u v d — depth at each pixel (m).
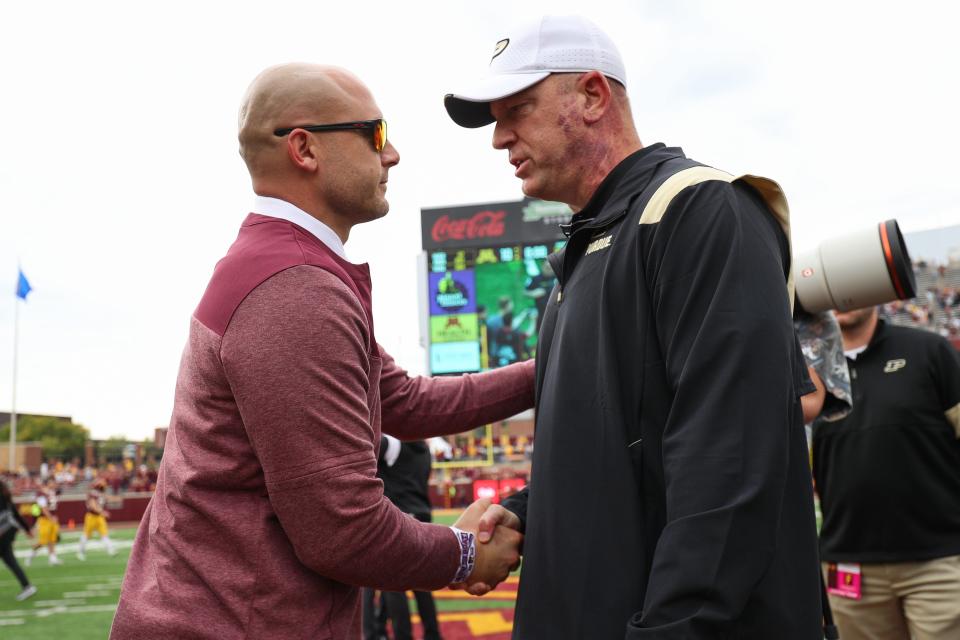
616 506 1.45
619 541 1.43
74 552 16.45
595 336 1.56
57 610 8.13
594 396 1.52
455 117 1.89
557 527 1.50
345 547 1.42
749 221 1.42
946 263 37.78
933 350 3.07
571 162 1.72
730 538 1.22
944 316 36.25
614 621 1.39
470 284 22.47
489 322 22.20
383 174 1.75
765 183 1.52
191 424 1.51
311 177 1.66
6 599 9.14
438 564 1.57
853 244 2.57
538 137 1.71
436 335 22.36
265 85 1.66
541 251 22.28
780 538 1.35
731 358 1.30
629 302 1.51
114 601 8.78
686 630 1.19
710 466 1.26
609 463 1.47
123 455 53.16
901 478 3.02
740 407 1.28
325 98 1.65
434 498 27.05
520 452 33.44
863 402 3.13
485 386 2.21
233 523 1.45
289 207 1.64
